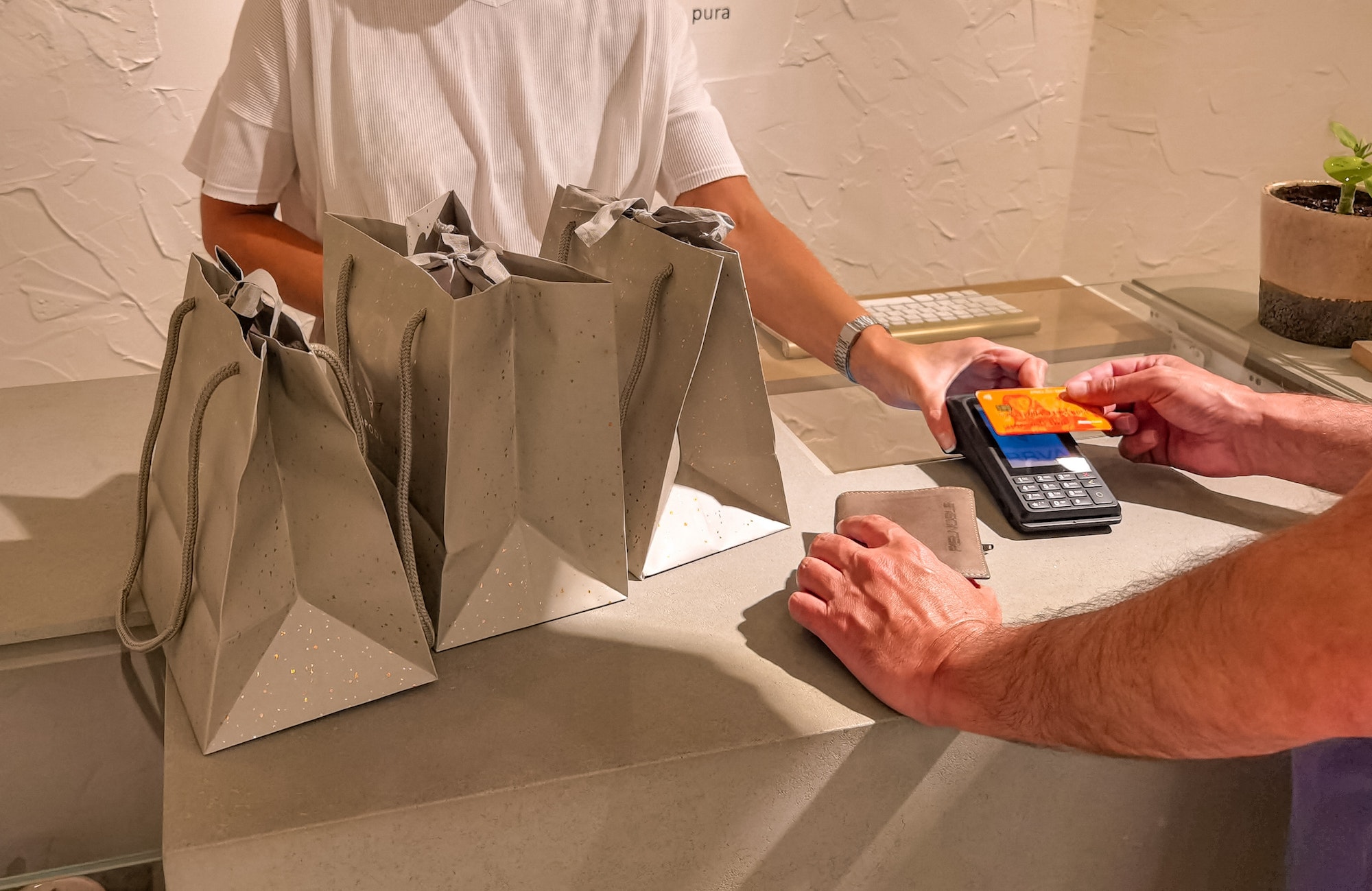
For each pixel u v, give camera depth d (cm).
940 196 190
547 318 61
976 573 71
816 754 59
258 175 106
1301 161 187
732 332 72
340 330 65
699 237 71
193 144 111
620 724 59
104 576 70
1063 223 196
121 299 171
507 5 105
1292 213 101
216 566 56
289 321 56
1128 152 191
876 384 98
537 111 109
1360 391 93
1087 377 91
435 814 53
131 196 164
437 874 54
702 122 116
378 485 66
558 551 68
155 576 65
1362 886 66
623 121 113
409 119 105
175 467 63
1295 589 44
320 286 99
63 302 168
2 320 166
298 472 56
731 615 69
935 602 63
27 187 159
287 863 51
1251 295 117
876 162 184
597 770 55
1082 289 128
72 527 76
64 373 173
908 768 62
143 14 154
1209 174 191
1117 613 53
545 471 65
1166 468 91
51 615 65
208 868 50
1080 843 69
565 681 62
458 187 110
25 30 150
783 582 73
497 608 65
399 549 64
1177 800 69
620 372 73
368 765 55
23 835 69
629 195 118
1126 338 113
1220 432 85
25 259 163
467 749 56
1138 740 51
